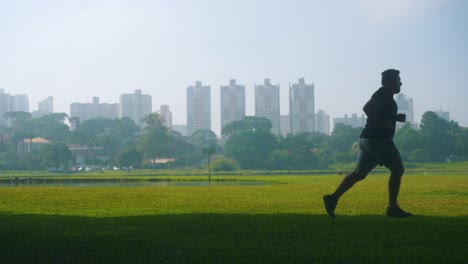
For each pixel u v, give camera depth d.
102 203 21.30
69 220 13.48
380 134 12.16
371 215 14.09
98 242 9.58
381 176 82.31
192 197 25.66
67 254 8.47
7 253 8.57
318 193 29.67
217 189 37.00
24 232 10.96
